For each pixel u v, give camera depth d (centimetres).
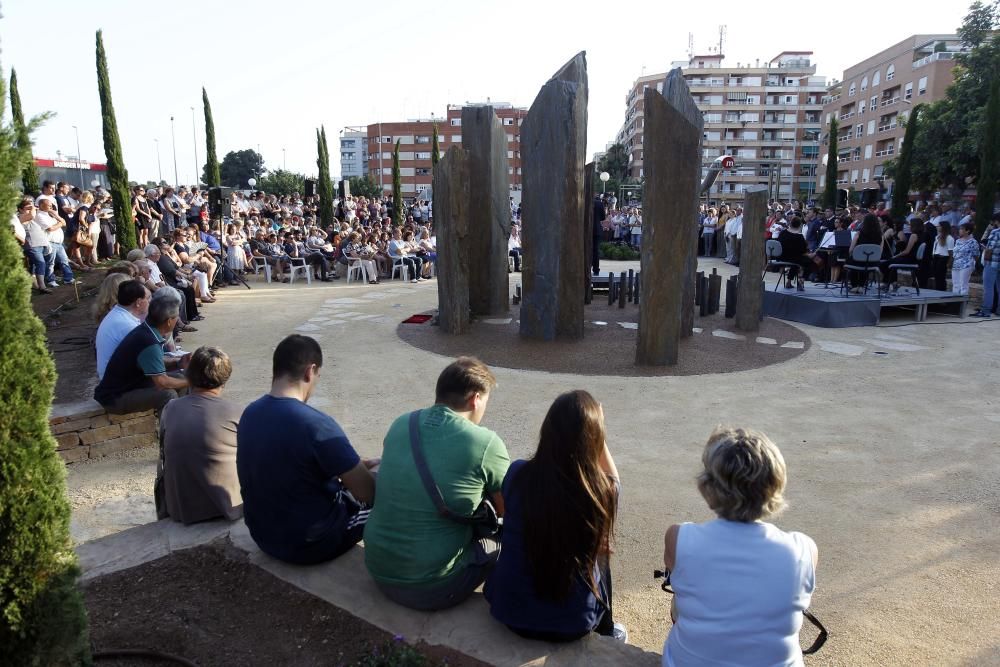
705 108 8788
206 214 1706
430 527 247
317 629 254
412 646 240
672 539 212
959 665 275
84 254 1382
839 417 598
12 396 190
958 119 2817
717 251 2214
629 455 509
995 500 429
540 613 232
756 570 194
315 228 1811
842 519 403
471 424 254
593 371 756
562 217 872
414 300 1291
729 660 193
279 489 274
